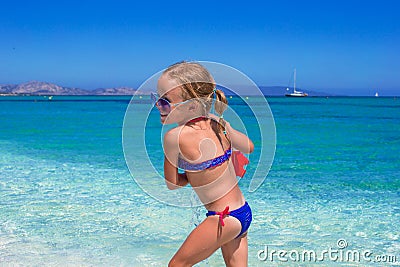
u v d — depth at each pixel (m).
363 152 10.26
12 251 3.86
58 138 13.23
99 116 26.42
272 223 4.66
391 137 13.80
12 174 7.30
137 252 3.87
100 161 8.73
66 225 4.59
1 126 18.14
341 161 8.85
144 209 5.18
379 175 7.31
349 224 4.62
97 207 5.27
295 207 5.27
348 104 56.69
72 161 8.72
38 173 7.40
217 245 2.64
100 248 3.96
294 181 6.80
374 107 44.75
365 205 5.36
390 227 4.52
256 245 4.04
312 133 15.22
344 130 16.50
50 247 3.97
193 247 2.64
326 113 31.09
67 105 50.28
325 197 5.75
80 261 3.67
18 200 5.58
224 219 2.62
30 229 4.45
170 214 4.99
